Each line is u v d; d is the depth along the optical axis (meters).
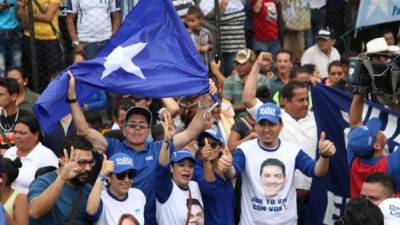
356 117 13.78
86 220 12.19
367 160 13.54
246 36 19.48
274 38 19.41
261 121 13.42
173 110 15.37
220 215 13.45
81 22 17.98
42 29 17.73
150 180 12.78
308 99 15.52
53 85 12.62
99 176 11.95
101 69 12.84
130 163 12.20
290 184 13.55
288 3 19.59
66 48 18.61
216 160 13.38
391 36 20.16
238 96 17.34
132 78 12.90
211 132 13.38
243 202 13.68
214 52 18.58
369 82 13.56
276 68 17.91
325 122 14.21
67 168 11.69
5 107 15.03
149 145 13.02
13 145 14.95
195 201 13.20
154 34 13.20
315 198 14.13
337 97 14.20
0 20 17.50
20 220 12.00
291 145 13.68
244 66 17.22
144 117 12.80
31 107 16.02
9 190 12.22
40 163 13.88
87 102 16.62
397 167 13.22
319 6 20.16
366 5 17.44
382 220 10.52
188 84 12.98
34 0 17.66
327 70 19.20
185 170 13.01
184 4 18.50
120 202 12.35
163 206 13.01
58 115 12.87
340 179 14.04
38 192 12.05
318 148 14.12
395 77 13.46
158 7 13.28
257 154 13.59
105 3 18.00
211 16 18.67
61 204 12.02
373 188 12.09
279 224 13.52
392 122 13.76
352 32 20.30
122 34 13.22
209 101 13.34
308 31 20.03
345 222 10.58
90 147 12.05
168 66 13.03
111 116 17.05
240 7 18.89
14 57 17.69
